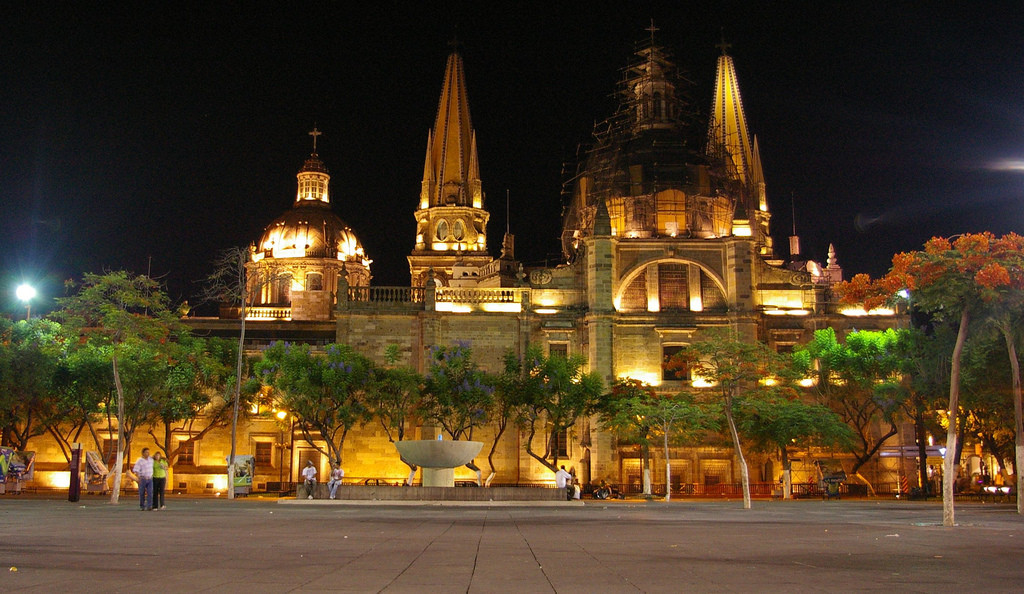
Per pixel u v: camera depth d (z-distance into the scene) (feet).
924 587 40.86
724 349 169.27
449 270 335.67
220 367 191.21
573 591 39.04
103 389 176.86
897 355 190.90
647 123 263.29
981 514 112.78
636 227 240.53
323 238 349.82
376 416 208.85
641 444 197.36
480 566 48.75
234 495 177.78
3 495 172.96
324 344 244.83
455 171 350.84
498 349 222.69
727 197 248.93
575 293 229.25
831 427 186.19
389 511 116.88
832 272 292.20
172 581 41.32
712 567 48.83
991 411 166.71
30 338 177.37
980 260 92.48
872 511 125.59
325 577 43.42
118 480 131.13
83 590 37.76
